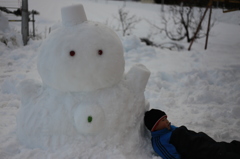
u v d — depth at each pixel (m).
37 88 2.63
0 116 3.41
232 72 5.71
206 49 8.33
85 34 2.40
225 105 4.20
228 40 9.86
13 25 9.77
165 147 2.56
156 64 6.21
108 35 2.51
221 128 3.48
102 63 2.39
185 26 9.99
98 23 2.60
